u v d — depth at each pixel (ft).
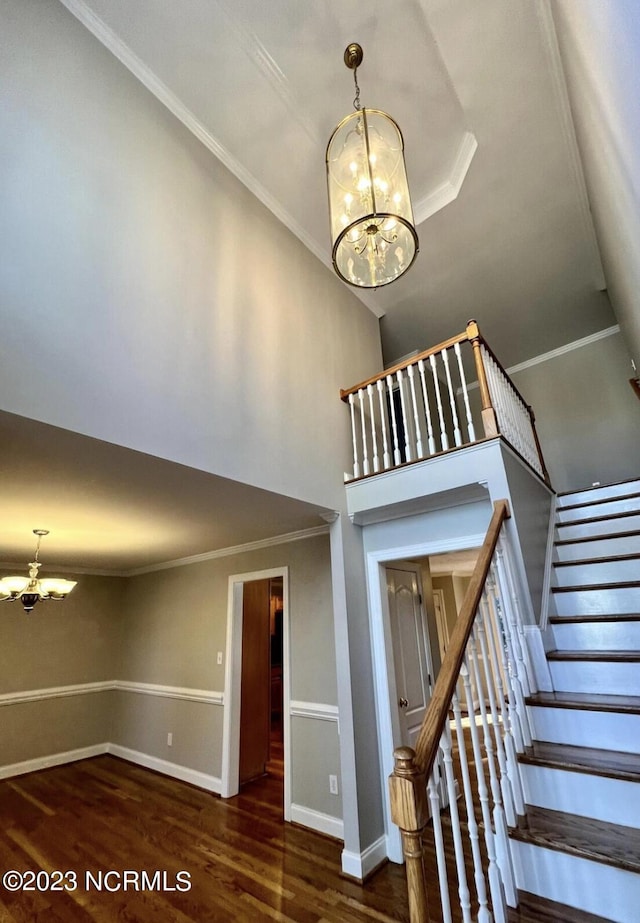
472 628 5.41
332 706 11.07
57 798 13.00
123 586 19.38
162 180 8.43
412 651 12.47
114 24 7.97
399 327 16.96
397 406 16.19
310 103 9.50
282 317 10.73
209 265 8.95
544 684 7.06
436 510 10.62
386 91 9.30
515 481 9.07
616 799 5.01
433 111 9.68
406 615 12.67
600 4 3.28
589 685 6.81
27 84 6.59
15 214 5.92
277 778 14.49
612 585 8.45
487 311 16.07
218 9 7.86
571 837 4.71
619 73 3.34
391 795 3.65
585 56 4.89
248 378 9.14
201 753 13.98
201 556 15.49
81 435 6.01
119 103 8.02
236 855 9.58
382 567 11.49
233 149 10.11
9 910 7.96
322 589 12.03
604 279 14.14
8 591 11.44
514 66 8.37
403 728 10.95
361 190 7.70
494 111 9.21
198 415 7.77
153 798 12.87
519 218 11.92
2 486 7.93
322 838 10.26
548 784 5.44
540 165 10.38
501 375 11.09
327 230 12.48
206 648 14.76
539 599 8.19
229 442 8.26
